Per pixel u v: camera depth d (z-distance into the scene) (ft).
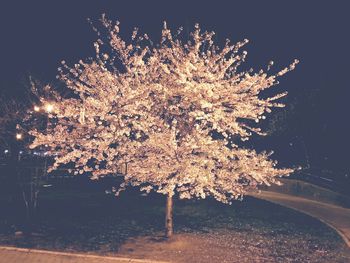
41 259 36.94
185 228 50.52
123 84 40.98
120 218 55.06
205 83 38.17
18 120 60.44
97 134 38.73
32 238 43.42
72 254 38.45
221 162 40.75
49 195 72.02
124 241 43.65
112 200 68.95
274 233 50.06
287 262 39.01
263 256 40.52
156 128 40.11
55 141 39.24
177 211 61.11
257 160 39.78
